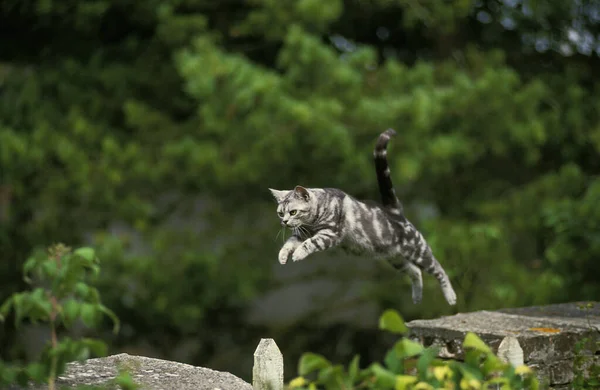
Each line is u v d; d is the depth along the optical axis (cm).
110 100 1584
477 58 1520
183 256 1425
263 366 558
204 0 1546
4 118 1551
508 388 475
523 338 666
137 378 595
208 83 1273
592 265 1139
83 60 1673
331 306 1722
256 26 1473
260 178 1452
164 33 1473
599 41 1691
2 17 1675
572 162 1565
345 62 1390
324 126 1305
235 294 1464
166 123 1524
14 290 1594
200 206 1788
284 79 1361
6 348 1584
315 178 1480
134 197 1472
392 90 1427
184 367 629
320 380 454
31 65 1747
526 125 1445
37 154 1427
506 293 1065
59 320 505
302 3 1382
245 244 1536
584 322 732
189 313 1417
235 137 1371
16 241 1599
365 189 1530
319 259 1847
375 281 1658
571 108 1548
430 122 1377
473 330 695
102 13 1536
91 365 627
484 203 1514
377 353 1825
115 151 1424
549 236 1393
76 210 1533
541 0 1572
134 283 1523
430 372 462
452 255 1099
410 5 1506
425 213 1608
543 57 1730
